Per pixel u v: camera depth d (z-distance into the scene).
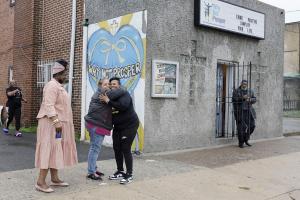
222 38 11.21
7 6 14.83
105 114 6.78
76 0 11.45
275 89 13.15
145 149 9.28
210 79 10.86
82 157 8.71
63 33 12.05
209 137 10.84
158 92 9.44
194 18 10.34
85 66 10.98
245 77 12.02
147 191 6.46
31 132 12.41
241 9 11.52
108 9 10.32
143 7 9.31
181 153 9.68
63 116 6.22
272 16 12.95
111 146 9.98
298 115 26.56
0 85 15.33
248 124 10.95
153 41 9.40
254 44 12.30
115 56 9.99
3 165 7.78
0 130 12.97
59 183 6.45
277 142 12.12
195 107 10.44
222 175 7.73
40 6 13.05
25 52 13.32
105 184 6.70
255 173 8.05
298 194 6.86
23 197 5.84
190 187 6.83
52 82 6.15
